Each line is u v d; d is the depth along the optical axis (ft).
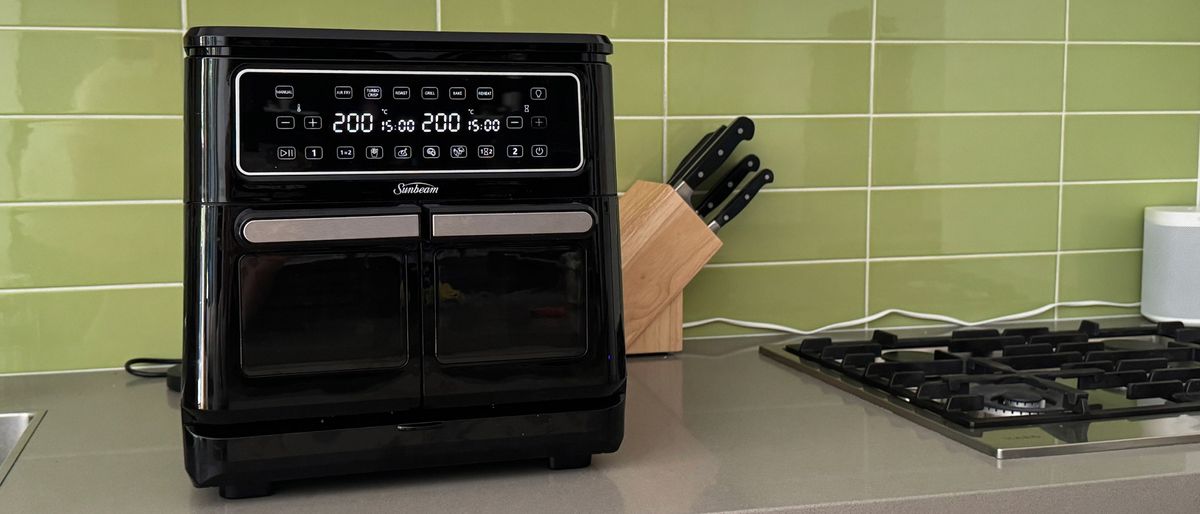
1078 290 5.30
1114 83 5.21
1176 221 4.99
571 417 2.78
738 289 4.85
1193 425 3.19
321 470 2.63
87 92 4.12
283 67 2.52
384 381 2.63
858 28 4.84
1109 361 3.94
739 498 2.62
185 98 2.55
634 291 4.35
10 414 3.61
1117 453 2.97
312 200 2.56
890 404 3.51
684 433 3.25
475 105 2.66
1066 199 5.22
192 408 2.51
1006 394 3.57
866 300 5.01
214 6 4.20
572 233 2.73
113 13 4.11
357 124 2.58
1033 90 5.10
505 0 4.46
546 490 2.70
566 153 2.74
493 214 2.66
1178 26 5.26
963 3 4.96
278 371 2.55
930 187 5.02
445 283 2.65
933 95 4.98
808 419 3.41
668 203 4.33
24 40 4.04
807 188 4.87
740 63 4.73
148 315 4.27
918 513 2.62
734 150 4.77
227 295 2.50
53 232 4.15
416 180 2.63
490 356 2.69
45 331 4.18
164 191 4.23
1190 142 5.33
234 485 2.62
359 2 4.33
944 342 4.42
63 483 2.81
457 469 2.89
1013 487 2.68
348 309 2.59
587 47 2.73
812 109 4.83
